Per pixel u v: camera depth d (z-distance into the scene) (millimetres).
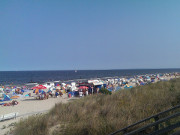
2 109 13180
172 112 3617
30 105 14578
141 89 8141
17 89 24516
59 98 18266
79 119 4445
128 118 3643
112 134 2693
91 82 21734
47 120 4566
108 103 5535
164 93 5953
